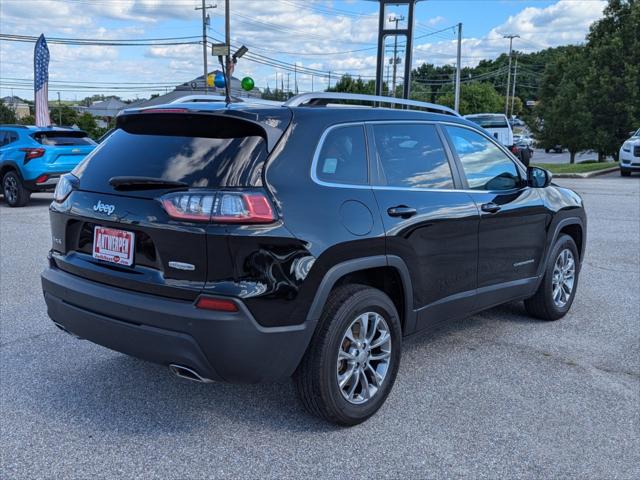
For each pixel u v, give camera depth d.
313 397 3.28
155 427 3.43
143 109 3.39
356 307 3.32
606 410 3.71
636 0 35.28
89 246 3.44
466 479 2.97
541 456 3.18
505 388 4.00
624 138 35.03
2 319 5.26
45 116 21.59
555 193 5.38
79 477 2.93
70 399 3.75
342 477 2.97
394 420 3.55
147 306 3.03
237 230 2.90
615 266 7.60
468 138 4.50
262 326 2.98
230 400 3.77
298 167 3.19
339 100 3.80
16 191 12.85
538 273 5.14
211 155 3.08
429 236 3.84
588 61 38.44
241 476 2.96
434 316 4.05
